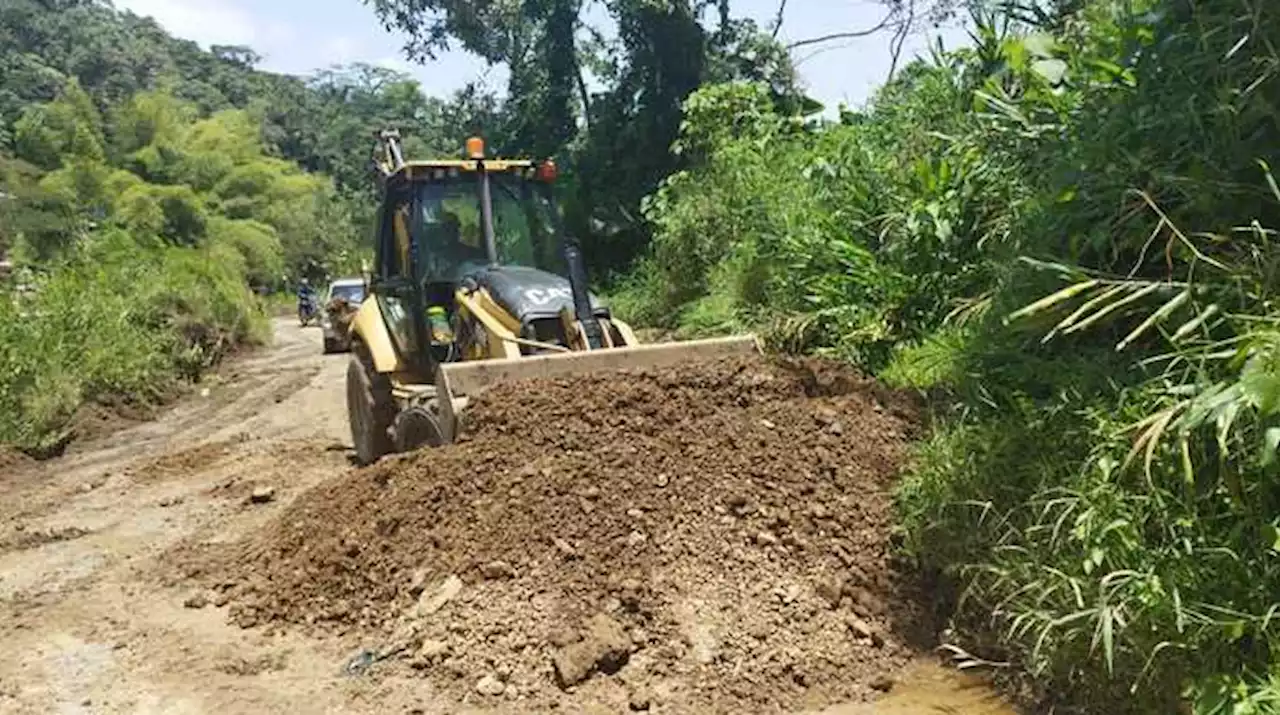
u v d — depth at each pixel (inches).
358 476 233.9
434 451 225.5
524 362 242.2
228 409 515.5
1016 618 163.9
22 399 437.4
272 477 327.6
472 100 799.1
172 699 175.2
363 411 331.0
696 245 460.8
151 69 3085.6
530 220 314.5
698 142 522.0
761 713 164.2
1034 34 266.4
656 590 182.9
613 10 689.0
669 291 470.6
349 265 1774.1
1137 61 201.6
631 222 652.1
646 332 436.5
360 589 200.7
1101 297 179.5
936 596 189.0
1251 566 141.0
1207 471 151.1
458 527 201.6
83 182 1451.8
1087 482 161.3
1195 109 187.2
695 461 208.8
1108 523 154.0
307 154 3154.5
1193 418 145.3
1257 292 160.6
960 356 223.3
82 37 2982.3
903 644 181.3
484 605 183.6
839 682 171.8
